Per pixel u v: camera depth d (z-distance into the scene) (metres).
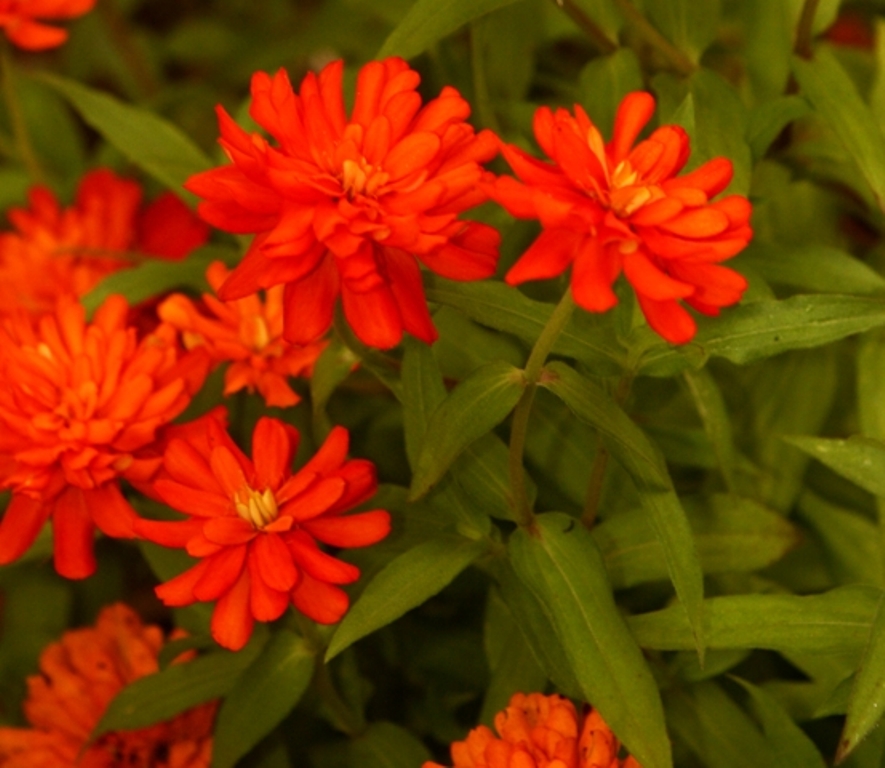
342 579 0.51
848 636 0.54
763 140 0.60
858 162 0.59
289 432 0.54
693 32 0.62
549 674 0.54
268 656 0.57
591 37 0.63
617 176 0.49
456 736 0.62
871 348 0.61
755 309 0.54
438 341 0.61
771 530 0.58
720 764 0.57
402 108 0.51
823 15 0.62
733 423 0.63
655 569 0.57
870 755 0.57
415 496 0.52
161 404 0.55
